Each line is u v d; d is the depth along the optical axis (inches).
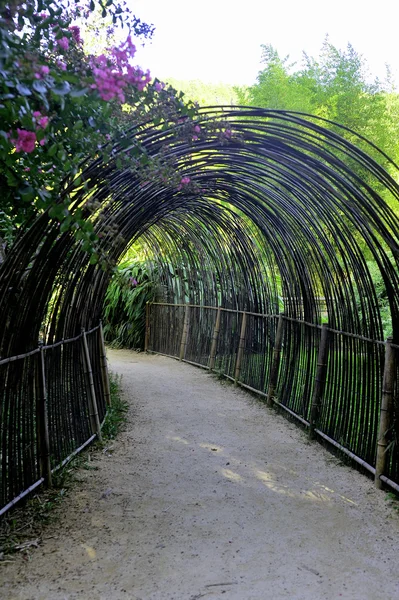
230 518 123.8
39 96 73.5
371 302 149.6
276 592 92.9
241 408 238.1
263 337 256.5
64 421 154.6
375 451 147.7
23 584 93.9
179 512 126.8
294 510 128.7
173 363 361.4
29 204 98.8
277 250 229.0
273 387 239.6
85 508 127.0
